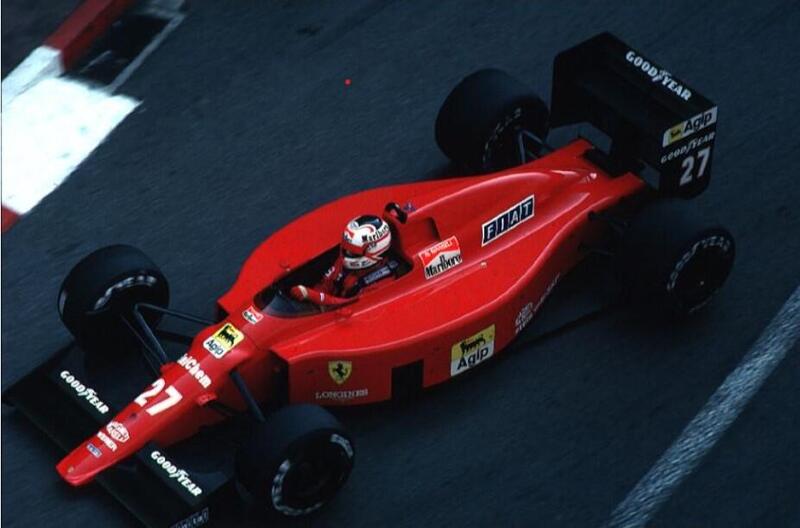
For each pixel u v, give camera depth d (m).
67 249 38.12
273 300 32.25
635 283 34.50
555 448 32.81
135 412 31.27
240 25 44.62
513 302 33.72
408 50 43.72
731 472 32.22
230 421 32.66
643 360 34.69
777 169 39.53
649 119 35.34
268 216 38.91
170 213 39.03
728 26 44.09
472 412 33.56
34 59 43.34
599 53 36.41
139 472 30.89
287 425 29.81
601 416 33.50
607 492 31.94
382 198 35.72
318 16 44.91
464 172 39.84
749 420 33.28
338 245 33.69
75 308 33.19
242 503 31.41
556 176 35.75
